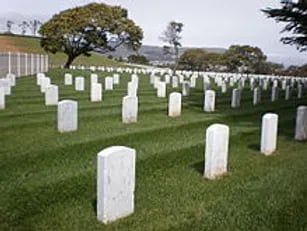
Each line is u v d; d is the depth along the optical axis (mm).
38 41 87000
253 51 67375
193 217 5457
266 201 6039
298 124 10609
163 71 48344
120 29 55406
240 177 7301
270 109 17344
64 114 10516
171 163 8172
